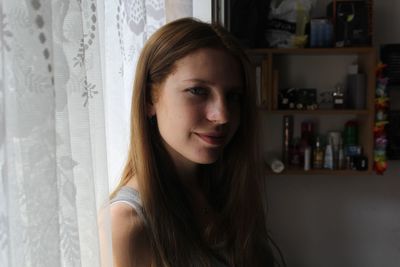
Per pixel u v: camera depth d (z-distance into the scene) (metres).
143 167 0.70
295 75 1.93
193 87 0.65
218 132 0.68
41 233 0.35
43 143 0.35
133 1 0.72
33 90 0.34
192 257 0.72
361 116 1.84
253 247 0.89
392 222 2.01
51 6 0.36
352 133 1.86
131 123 0.71
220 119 0.66
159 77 0.67
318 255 2.04
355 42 1.70
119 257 0.60
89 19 0.44
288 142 1.89
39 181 0.35
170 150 0.76
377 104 1.75
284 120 1.89
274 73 1.73
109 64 0.67
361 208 2.01
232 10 1.64
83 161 0.41
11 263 0.33
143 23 0.74
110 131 0.69
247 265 0.85
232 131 0.74
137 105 0.70
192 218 0.77
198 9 1.25
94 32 0.44
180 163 0.79
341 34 1.71
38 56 0.34
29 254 0.35
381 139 1.75
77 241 0.39
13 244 0.34
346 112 1.73
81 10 0.41
